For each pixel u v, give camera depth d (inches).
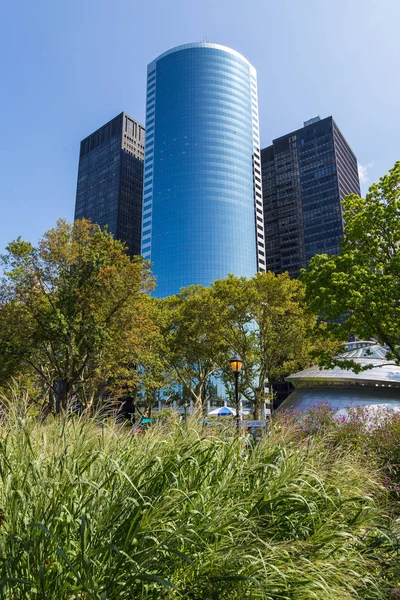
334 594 124.1
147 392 1472.7
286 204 6309.1
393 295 705.6
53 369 1006.4
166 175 5118.1
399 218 776.3
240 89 5541.3
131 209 6953.7
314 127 6299.2
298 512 161.5
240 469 168.1
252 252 4938.5
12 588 106.1
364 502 187.5
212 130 5187.0
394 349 753.6
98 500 128.0
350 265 784.3
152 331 1070.4
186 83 5408.5
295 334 1293.1
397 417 439.2
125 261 989.2
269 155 6702.8
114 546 103.1
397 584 144.4
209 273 4660.4
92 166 7554.1
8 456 152.3
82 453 159.8
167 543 119.6
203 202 4904.0
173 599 111.1
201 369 1523.1
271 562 125.5
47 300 962.1
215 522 130.4
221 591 114.8
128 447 183.6
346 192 6205.7
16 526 117.6
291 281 1283.2
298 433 291.3
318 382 1523.1
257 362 1455.5
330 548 143.8
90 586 101.7
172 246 4790.8
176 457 147.9
